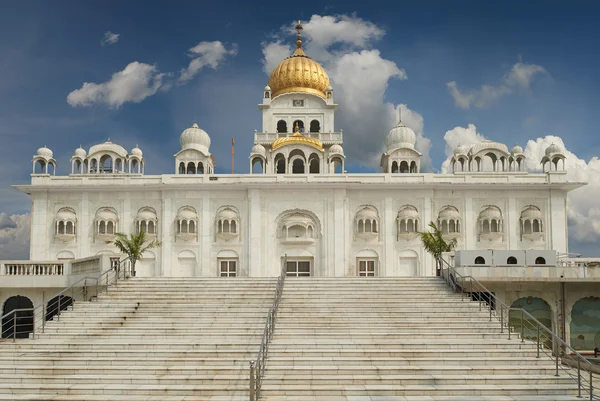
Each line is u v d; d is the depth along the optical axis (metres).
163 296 26.83
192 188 45.31
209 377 17.72
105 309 25.02
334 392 16.88
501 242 44.91
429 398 16.53
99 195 45.81
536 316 30.16
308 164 51.56
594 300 30.20
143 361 19.12
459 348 20.33
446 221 44.53
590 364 16.70
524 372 18.53
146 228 44.94
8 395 17.05
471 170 50.19
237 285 28.66
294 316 23.89
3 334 32.16
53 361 19.28
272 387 17.11
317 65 60.78
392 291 27.70
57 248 45.16
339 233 44.47
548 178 45.69
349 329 22.44
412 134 54.56
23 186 45.12
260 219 44.75
